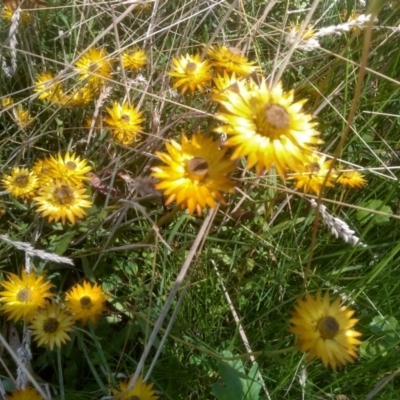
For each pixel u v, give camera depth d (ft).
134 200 1.09
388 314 1.10
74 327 0.98
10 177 1.20
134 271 1.21
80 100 1.35
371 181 1.40
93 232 1.16
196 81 1.14
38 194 1.17
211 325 1.10
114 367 1.08
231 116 0.76
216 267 1.18
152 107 1.35
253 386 0.94
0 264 1.19
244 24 1.62
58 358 0.95
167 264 1.20
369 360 0.97
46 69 1.55
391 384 0.98
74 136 1.45
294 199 1.32
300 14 1.68
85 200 1.12
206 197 0.79
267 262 1.24
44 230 1.24
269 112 0.75
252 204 1.21
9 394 1.01
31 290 0.98
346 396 1.03
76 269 1.17
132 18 1.65
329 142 1.41
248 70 1.17
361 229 1.32
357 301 1.09
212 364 1.06
